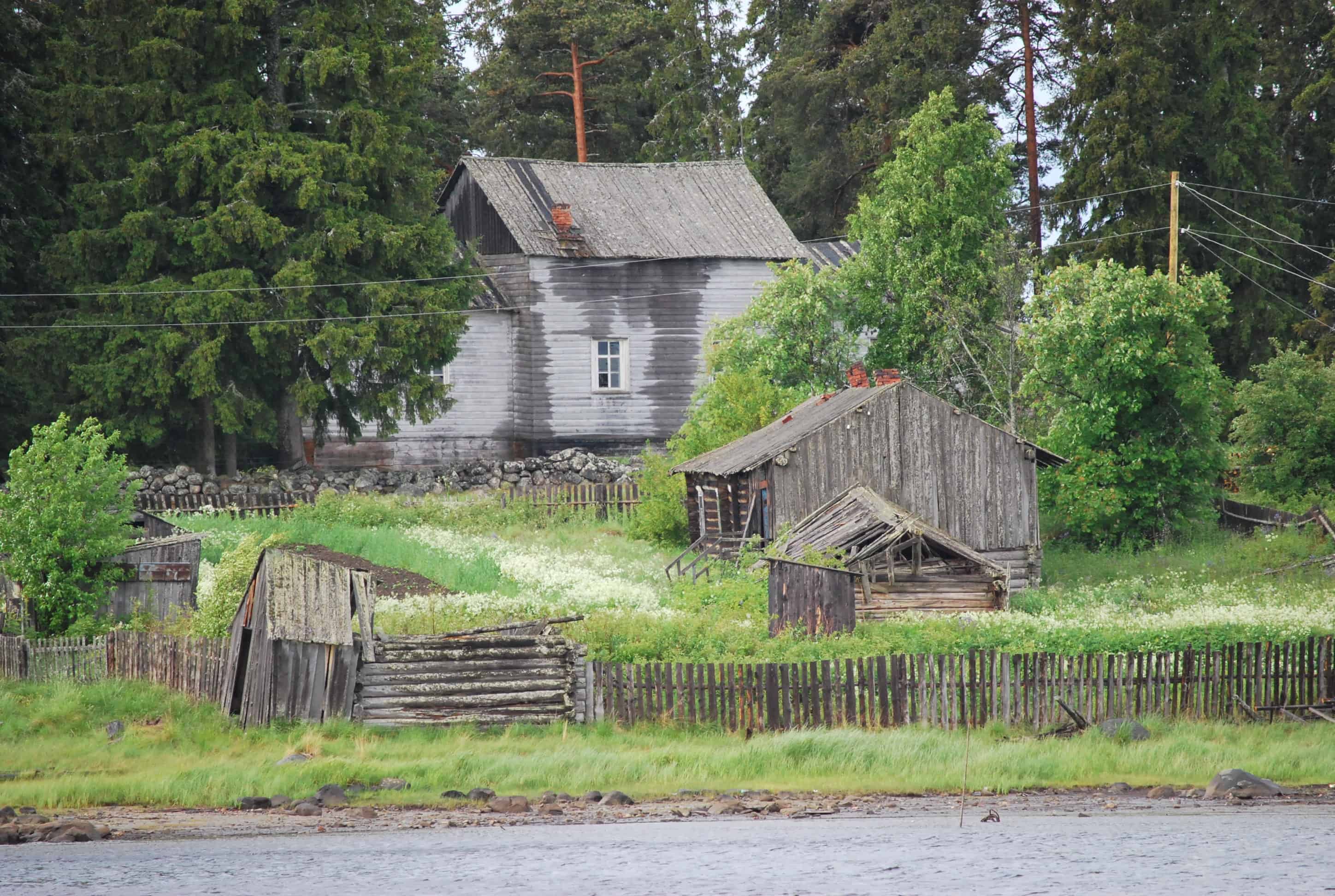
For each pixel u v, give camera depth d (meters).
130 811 59.09
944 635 90.44
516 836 52.31
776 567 97.44
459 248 196.25
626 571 137.00
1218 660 78.69
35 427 97.50
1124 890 41.34
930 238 175.00
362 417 170.75
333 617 75.81
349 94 164.75
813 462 134.62
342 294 164.88
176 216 160.50
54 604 94.94
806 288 176.88
